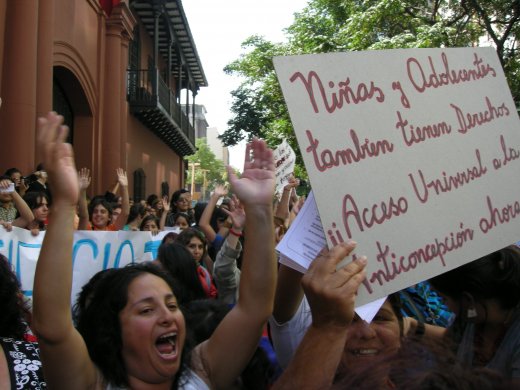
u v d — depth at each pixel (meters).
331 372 1.61
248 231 2.11
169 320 2.05
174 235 5.95
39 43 11.74
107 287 2.10
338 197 1.88
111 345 2.02
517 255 2.02
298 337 2.44
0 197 5.73
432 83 2.11
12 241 4.21
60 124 1.89
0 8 10.57
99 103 17.70
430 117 2.07
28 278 4.28
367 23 15.49
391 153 1.98
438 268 1.97
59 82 15.86
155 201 12.66
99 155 17.67
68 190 1.87
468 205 2.07
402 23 16.62
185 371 2.14
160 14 22.66
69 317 1.89
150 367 2.03
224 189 6.29
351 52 1.98
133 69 22.06
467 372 1.02
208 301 2.87
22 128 10.73
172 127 26.92
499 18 15.72
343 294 1.64
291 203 6.12
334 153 1.90
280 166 6.16
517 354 1.84
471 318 2.04
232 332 2.16
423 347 1.12
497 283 1.98
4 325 2.59
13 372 2.40
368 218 1.90
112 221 8.17
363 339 2.01
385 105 2.00
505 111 2.24
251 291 2.12
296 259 2.01
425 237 1.97
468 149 2.12
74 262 4.67
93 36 17.14
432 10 15.73
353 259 1.86
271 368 2.57
